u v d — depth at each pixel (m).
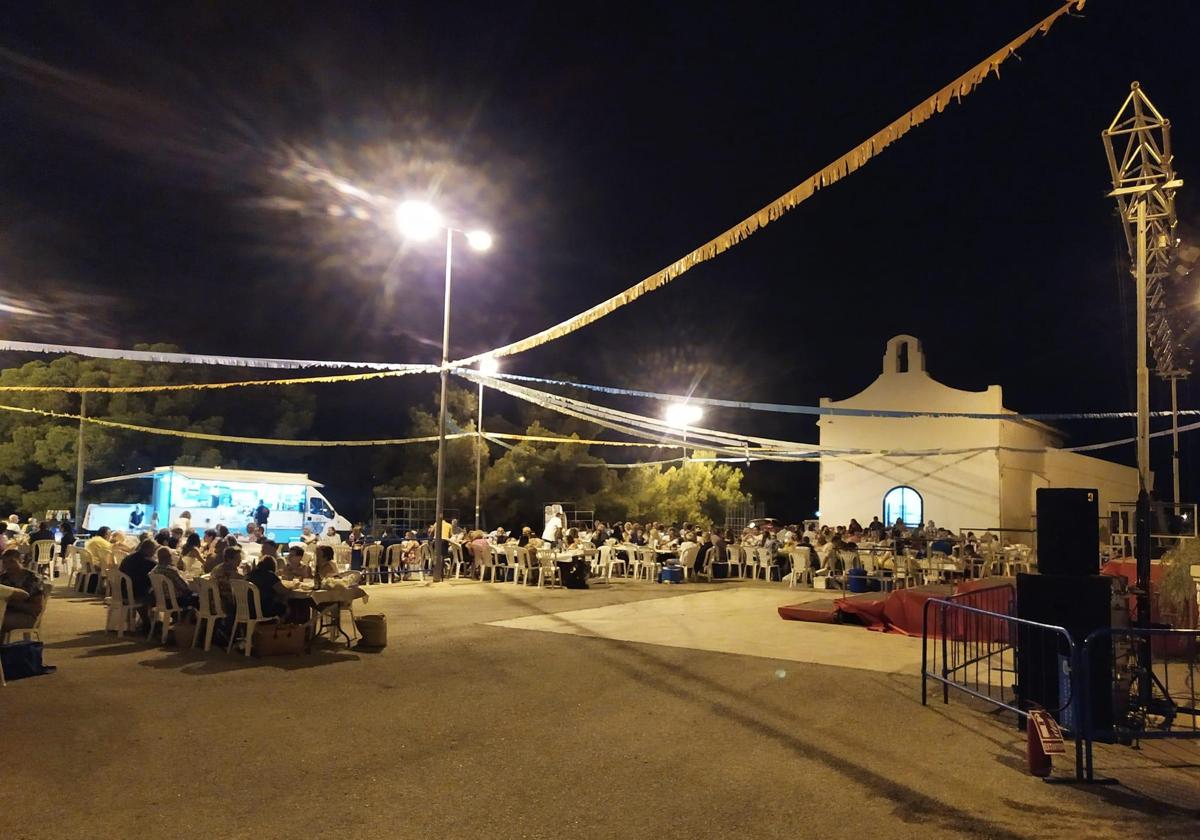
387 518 34.06
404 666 9.29
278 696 7.82
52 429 32.12
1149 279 11.86
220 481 25.91
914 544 21.36
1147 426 8.12
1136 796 5.43
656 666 9.41
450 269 19.41
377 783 5.49
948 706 7.72
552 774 5.70
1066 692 6.88
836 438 32.06
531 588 18.36
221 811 4.99
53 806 5.03
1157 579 10.62
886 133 5.95
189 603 10.65
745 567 23.34
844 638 11.57
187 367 35.03
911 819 4.98
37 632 9.45
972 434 29.55
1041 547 7.28
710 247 7.83
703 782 5.57
